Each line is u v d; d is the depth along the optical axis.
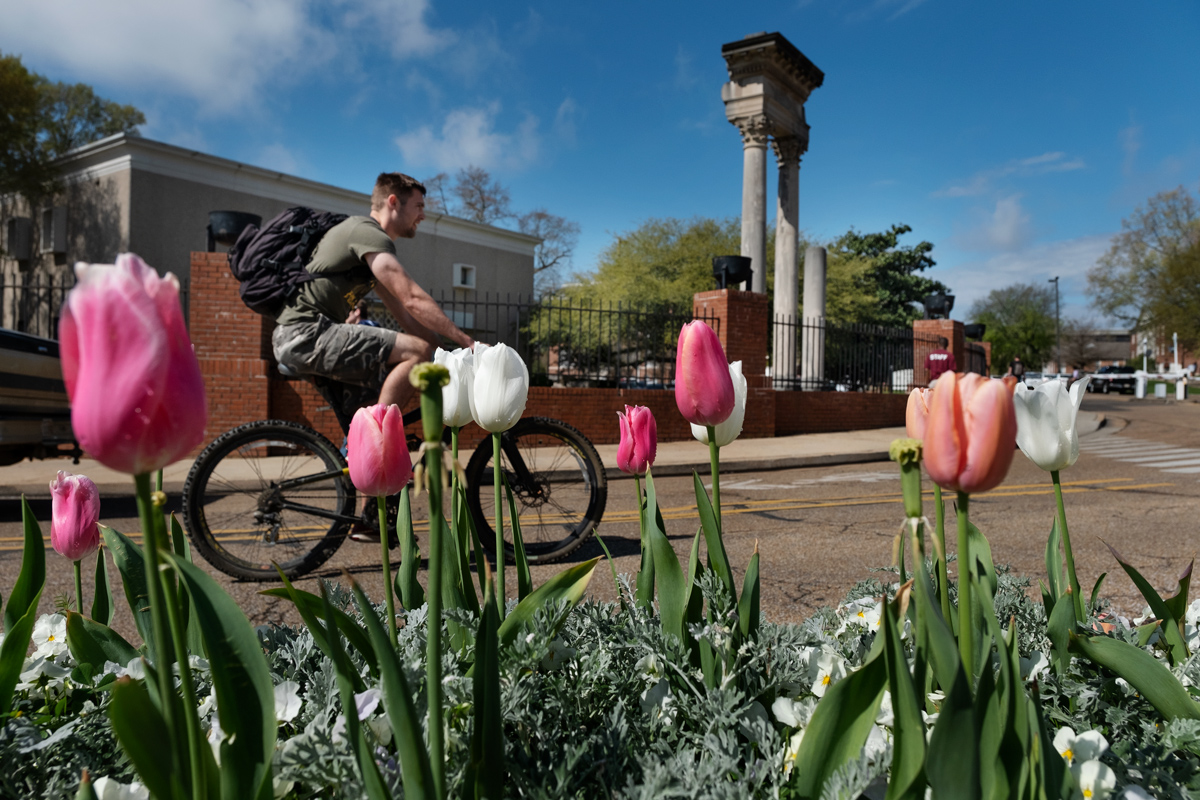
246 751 0.82
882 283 39.06
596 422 10.73
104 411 0.58
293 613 3.16
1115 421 17.22
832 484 7.80
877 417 14.75
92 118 24.75
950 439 0.82
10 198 21.48
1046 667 1.35
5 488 7.01
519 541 1.48
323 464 3.88
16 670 1.17
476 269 25.25
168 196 18.31
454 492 1.41
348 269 3.70
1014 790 0.85
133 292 0.59
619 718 1.15
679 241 29.62
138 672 1.26
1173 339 45.47
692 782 0.99
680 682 1.28
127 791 1.02
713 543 1.35
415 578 1.56
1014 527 5.00
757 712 1.20
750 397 12.05
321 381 3.83
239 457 3.84
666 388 11.58
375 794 0.82
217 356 9.30
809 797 0.96
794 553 4.22
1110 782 1.00
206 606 0.83
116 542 1.36
